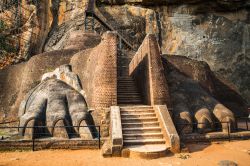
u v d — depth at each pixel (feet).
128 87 54.75
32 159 29.14
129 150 29.91
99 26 91.15
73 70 47.42
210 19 93.40
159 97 39.09
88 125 35.83
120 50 68.23
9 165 26.91
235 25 92.63
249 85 88.02
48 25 92.38
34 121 36.42
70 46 69.97
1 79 55.16
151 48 41.27
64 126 33.68
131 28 92.68
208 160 28.45
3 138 35.27
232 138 37.55
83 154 31.22
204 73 55.93
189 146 34.55
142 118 35.99
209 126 39.50
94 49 43.29
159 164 27.02
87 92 41.57
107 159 28.89
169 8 94.48
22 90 50.03
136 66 53.83
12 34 77.46
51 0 93.09
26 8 84.02
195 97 45.16
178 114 40.11
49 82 44.91
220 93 59.98
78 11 92.68
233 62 90.38
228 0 88.43
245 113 60.44
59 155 30.76
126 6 94.68
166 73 51.60
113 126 32.89
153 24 93.35
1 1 81.41
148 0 92.48
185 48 91.81
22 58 78.48
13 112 49.19
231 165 26.37
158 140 32.27
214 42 91.76
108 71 38.45
